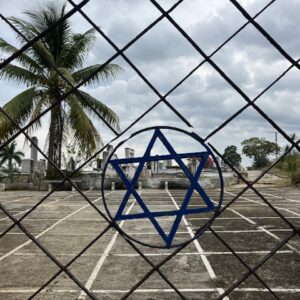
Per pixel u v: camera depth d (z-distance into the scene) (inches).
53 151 880.9
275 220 406.6
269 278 199.6
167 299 172.9
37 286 192.2
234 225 377.7
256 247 272.8
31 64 813.2
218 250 265.7
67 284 195.0
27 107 816.3
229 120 76.5
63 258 248.5
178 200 642.8
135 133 76.0
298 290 180.7
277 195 733.9
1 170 1379.2
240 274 207.9
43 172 1038.4
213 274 208.7
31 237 78.7
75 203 616.1
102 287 189.8
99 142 880.3
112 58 75.1
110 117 861.2
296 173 997.2
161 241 301.9
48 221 419.2
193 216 448.5
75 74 858.1
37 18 841.5
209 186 968.9
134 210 508.1
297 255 246.1
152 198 684.7
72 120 821.2
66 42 887.1
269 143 1948.8
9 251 270.2
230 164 76.8
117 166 75.3
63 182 78.1
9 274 213.5
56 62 866.1
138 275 209.0
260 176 77.5
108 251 267.7
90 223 402.3
